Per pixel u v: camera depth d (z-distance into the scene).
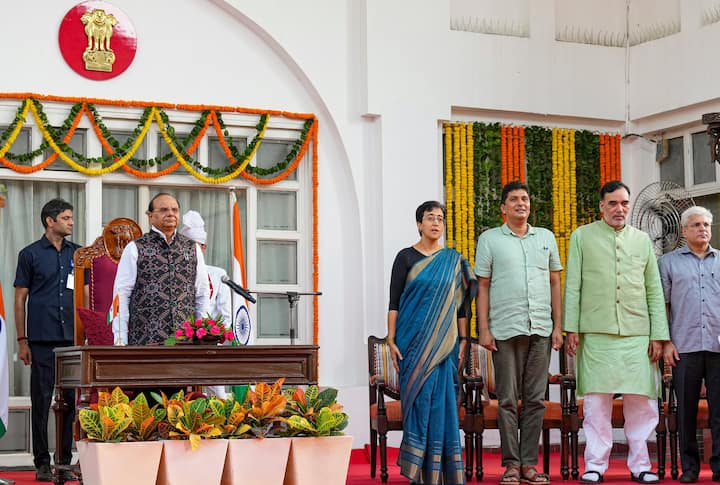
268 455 5.45
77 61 8.93
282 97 9.55
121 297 6.12
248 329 7.51
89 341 6.65
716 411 7.17
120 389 5.48
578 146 10.41
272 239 9.52
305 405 5.71
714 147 7.59
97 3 9.02
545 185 10.24
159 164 9.16
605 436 7.21
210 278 7.41
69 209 8.24
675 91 10.12
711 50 9.79
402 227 9.64
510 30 10.35
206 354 5.64
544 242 7.14
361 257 9.60
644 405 7.19
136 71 9.12
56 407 6.68
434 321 6.41
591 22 10.64
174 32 9.26
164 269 6.15
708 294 7.17
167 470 5.26
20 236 8.95
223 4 9.34
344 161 9.65
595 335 7.16
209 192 9.47
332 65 9.65
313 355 5.93
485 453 9.66
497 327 7.03
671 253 7.39
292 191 9.62
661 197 9.84
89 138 8.95
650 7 10.48
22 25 8.83
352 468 8.52
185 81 9.26
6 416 7.26
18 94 8.72
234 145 9.45
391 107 9.70
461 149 9.98
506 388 7.02
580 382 7.24
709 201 10.06
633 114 10.53
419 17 9.88
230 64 9.41
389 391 7.66
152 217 6.23
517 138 10.17
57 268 8.16
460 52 10.01
